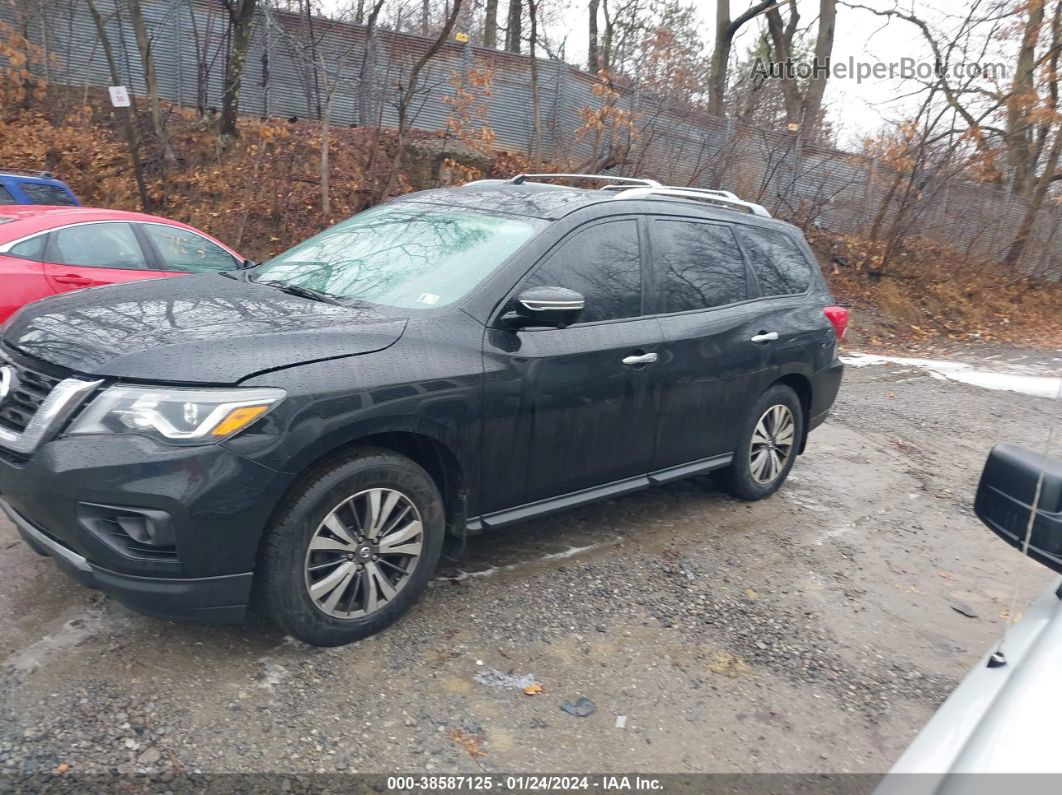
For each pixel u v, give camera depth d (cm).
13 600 348
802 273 559
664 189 484
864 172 1716
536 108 1520
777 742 311
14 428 305
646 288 440
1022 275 1917
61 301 361
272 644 334
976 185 1823
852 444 724
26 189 924
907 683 360
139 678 306
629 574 428
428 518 351
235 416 288
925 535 532
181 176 1380
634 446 437
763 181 1641
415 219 439
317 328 327
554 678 334
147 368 289
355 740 287
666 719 317
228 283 401
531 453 385
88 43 1534
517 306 366
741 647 372
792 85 1892
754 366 497
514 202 436
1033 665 182
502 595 391
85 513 283
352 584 333
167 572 287
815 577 452
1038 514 214
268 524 306
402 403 327
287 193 1298
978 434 815
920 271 1712
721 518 517
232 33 1483
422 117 1641
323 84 1552
